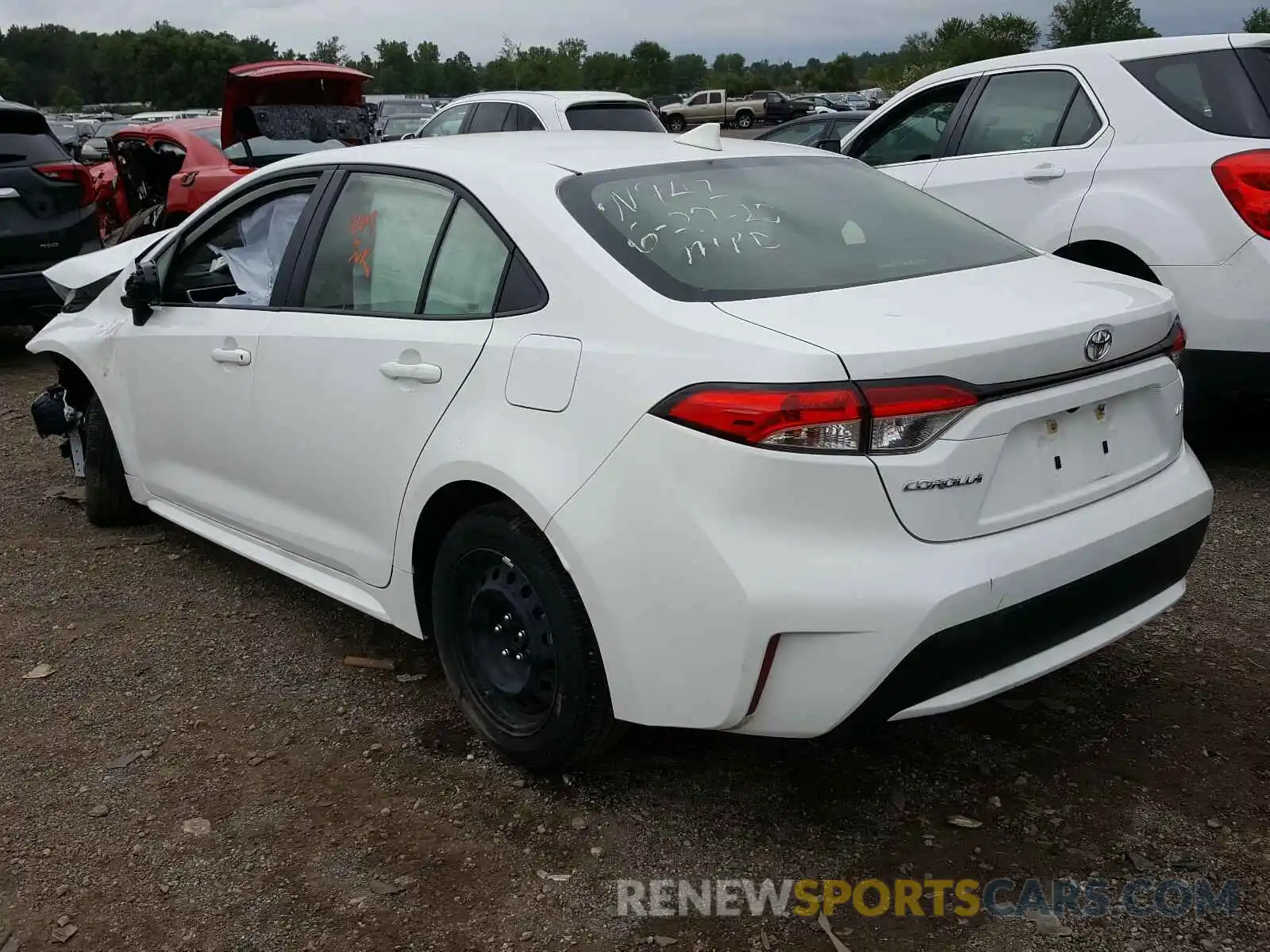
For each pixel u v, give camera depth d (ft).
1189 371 15.79
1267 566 13.56
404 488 10.16
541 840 8.98
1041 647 8.33
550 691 9.29
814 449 7.53
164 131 33.40
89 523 16.43
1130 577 8.84
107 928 8.14
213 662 12.10
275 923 8.14
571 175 9.89
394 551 10.53
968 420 7.79
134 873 8.71
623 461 8.21
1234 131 15.44
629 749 10.15
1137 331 8.86
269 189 12.62
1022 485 8.21
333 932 8.04
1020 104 18.26
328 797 9.62
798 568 7.59
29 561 15.01
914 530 7.68
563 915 8.16
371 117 35.99
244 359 12.02
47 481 18.47
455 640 10.10
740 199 10.16
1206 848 8.61
